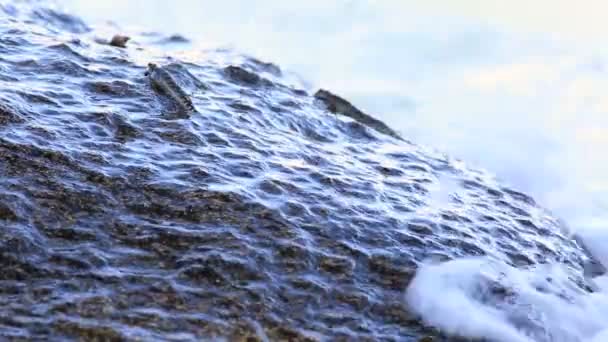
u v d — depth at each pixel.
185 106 15.63
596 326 12.44
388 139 17.48
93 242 11.37
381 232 12.89
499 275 12.59
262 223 12.33
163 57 18.94
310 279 11.50
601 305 12.99
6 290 10.29
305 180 13.91
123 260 11.15
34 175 12.35
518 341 11.34
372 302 11.38
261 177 13.62
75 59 16.95
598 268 14.86
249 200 12.77
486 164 19.70
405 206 14.05
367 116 18.19
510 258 13.54
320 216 12.86
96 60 17.27
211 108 15.98
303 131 16.62
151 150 13.75
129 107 15.16
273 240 12.02
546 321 12.03
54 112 14.29
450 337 11.16
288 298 11.09
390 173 15.49
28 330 9.65
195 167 13.41
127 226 11.79
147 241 11.56
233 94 17.23
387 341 10.80
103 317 10.06
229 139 14.80
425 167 16.33
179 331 10.08
